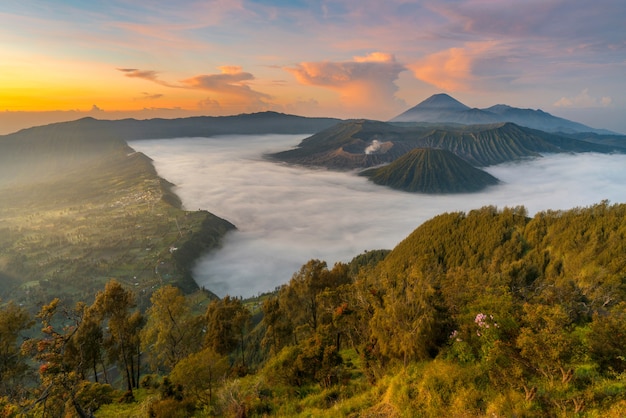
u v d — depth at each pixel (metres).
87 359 40.25
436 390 16.55
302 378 26.39
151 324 45.88
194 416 25.14
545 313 15.39
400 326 21.06
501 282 40.97
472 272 51.94
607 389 13.95
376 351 23.83
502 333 16.08
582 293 36.66
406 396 17.05
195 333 47.62
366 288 30.98
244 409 22.53
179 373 27.27
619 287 38.62
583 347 14.77
